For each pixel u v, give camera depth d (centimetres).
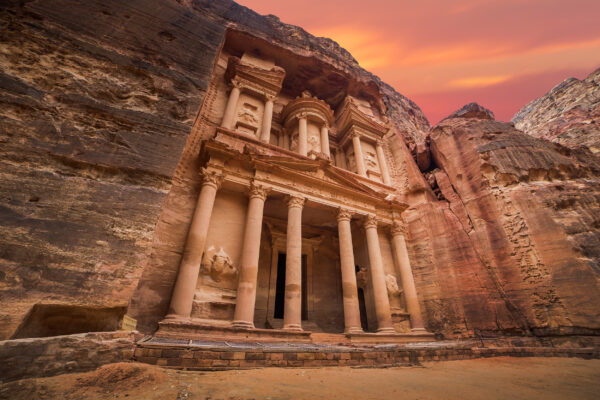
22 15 879
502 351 1113
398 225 1934
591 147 2717
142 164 838
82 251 627
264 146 1803
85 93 866
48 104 775
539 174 1817
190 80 1179
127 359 536
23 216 598
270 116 2064
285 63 2670
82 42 970
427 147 2730
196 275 1154
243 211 1532
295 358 689
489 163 1941
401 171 2558
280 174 1597
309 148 2227
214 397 399
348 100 2731
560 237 1488
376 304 1541
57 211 643
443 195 2220
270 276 1756
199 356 596
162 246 1222
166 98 1052
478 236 1786
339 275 2008
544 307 1405
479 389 520
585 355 1116
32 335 521
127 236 700
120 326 629
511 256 1603
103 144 808
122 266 658
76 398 367
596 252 1422
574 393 505
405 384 545
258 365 639
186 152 1534
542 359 1055
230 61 2116
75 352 463
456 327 1609
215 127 1845
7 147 657
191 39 1355
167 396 394
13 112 709
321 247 2059
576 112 3425
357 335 1329
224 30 1548
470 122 2333
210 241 1359
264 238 1856
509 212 1708
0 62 758
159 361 562
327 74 2797
